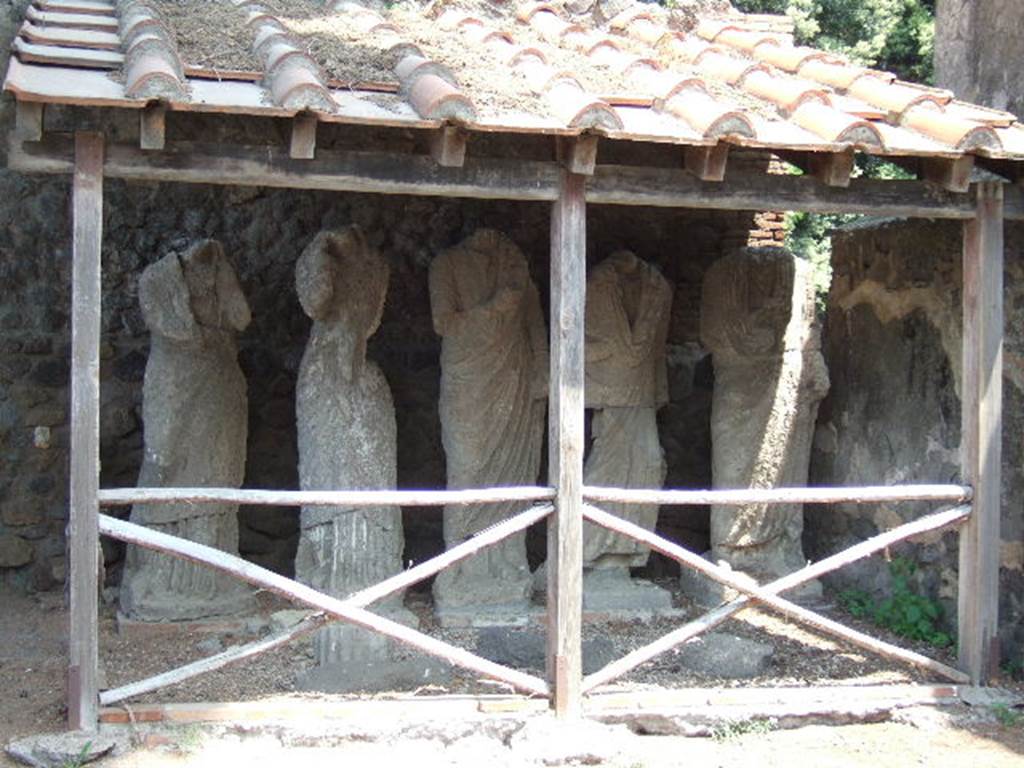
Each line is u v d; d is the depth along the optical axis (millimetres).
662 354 8547
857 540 8516
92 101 5254
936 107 6555
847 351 8688
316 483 7652
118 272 8711
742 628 7922
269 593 8359
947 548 7586
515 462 8133
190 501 5855
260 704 6020
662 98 6203
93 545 5723
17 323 8609
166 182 8805
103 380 8680
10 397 8594
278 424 8898
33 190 8641
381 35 6812
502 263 8086
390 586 6012
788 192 6367
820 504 8906
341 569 7516
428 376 9125
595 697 6254
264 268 8922
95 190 5668
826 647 7504
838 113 6152
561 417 6148
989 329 6582
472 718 6059
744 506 8359
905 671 7012
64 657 7246
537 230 9344
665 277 9305
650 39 7672
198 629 7660
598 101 5723
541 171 6094
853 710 6367
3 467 8586
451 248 8211
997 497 6602
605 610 8070
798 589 8422
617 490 6215
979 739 6176
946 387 7652
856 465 8531
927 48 14883
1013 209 6660
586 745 5883
